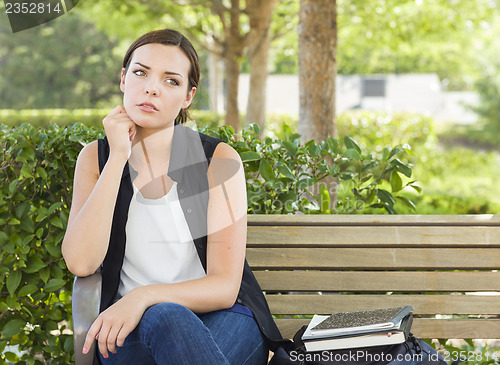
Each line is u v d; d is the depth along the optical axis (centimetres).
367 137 1136
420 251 233
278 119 1215
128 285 196
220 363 164
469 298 231
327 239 234
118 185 192
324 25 452
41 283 255
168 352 164
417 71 2527
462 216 234
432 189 1303
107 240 189
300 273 233
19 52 1972
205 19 961
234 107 889
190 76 205
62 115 1048
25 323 247
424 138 1162
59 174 254
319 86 454
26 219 245
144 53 198
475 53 2506
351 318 192
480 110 2608
